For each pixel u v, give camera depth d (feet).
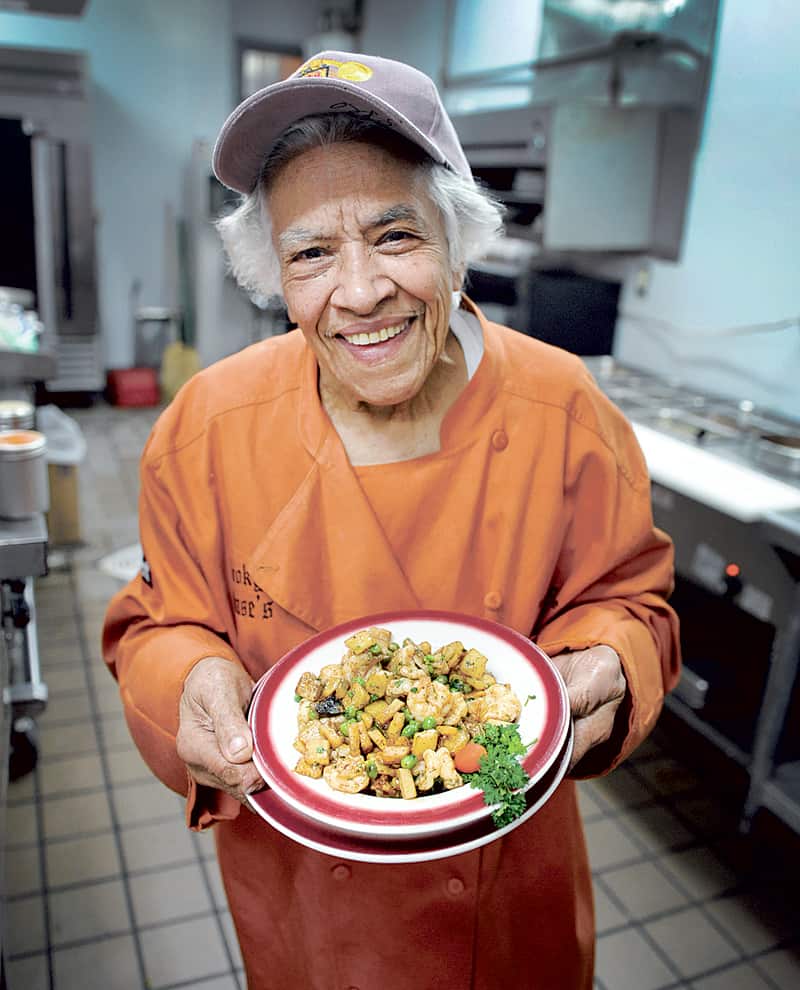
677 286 10.70
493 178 11.71
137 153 19.15
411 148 2.58
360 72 2.59
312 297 2.69
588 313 11.75
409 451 3.14
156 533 3.32
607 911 6.84
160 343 20.56
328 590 3.20
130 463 15.70
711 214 10.00
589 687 2.86
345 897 3.36
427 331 2.78
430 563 3.18
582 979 3.98
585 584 3.36
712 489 7.06
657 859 7.39
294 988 3.76
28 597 8.53
